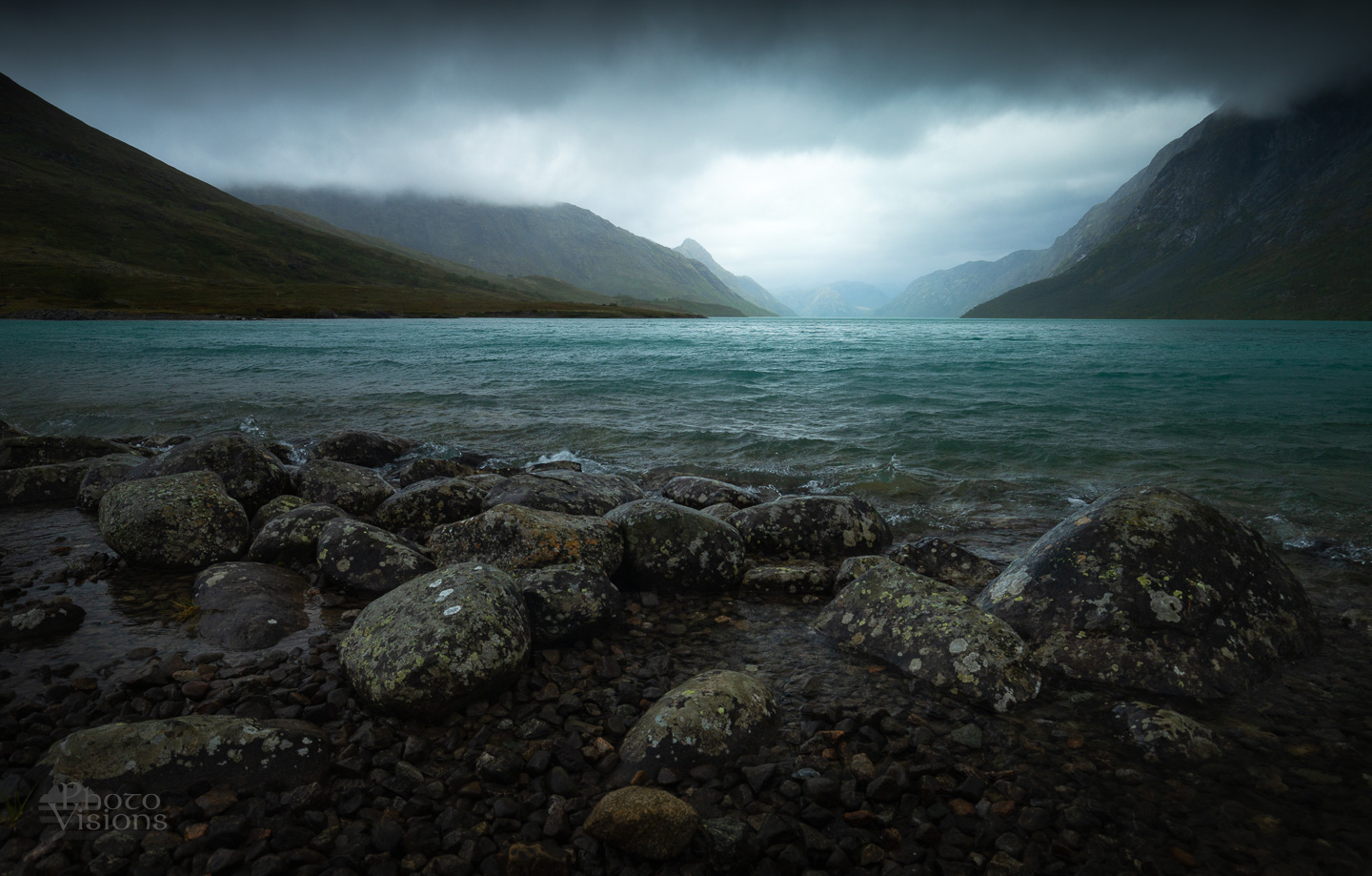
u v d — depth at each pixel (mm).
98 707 4824
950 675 5320
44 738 4410
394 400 20984
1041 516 10188
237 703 4930
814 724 4766
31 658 5652
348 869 3461
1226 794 4051
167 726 4121
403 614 5168
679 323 160375
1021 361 35531
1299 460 12625
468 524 7480
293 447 15250
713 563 7566
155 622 6453
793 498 9398
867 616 6246
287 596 6895
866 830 3783
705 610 7086
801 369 30656
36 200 182000
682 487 10797
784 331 103312
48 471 11211
